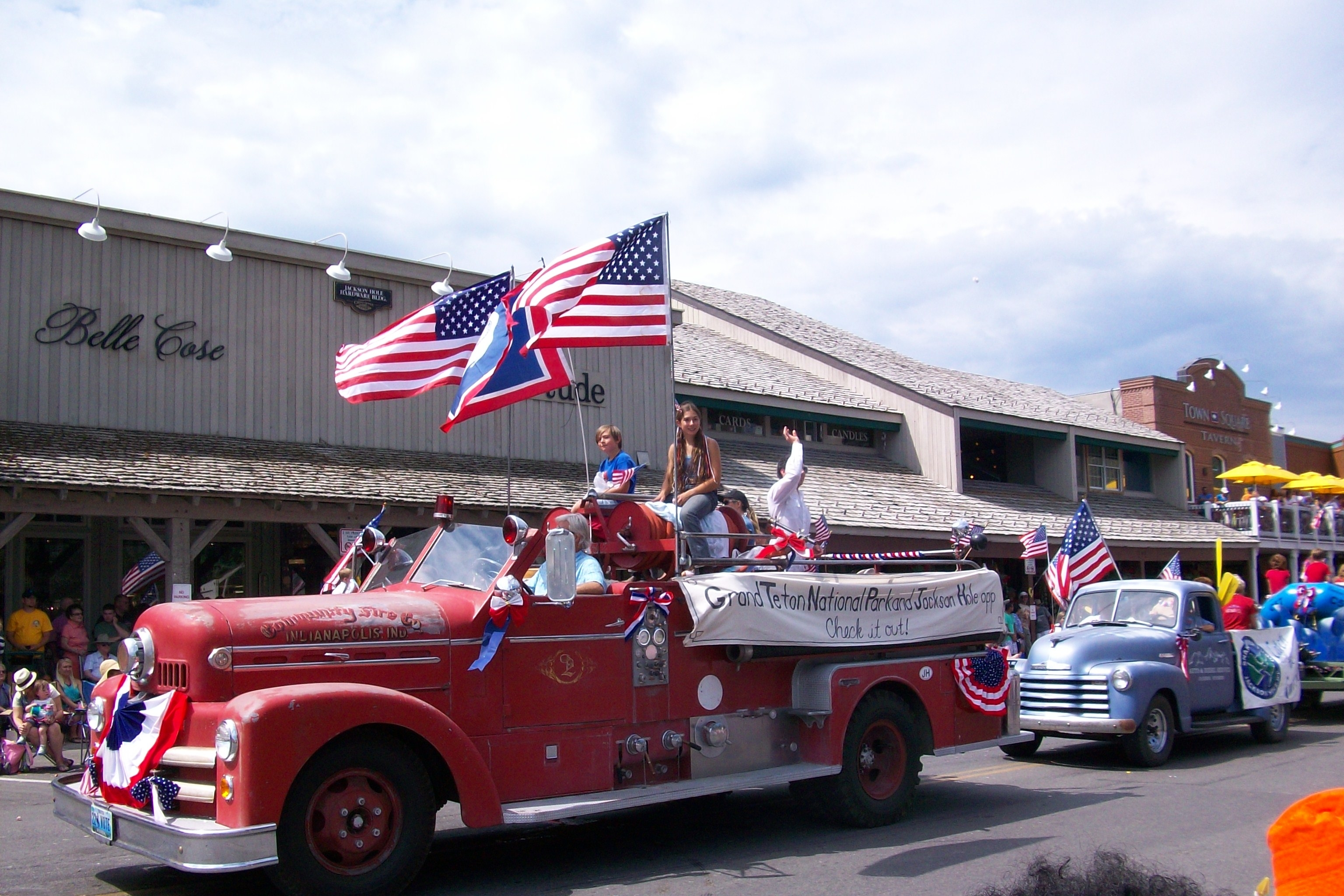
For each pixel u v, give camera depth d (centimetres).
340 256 1683
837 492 2108
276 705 505
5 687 1173
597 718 639
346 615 574
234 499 1381
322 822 524
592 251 750
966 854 665
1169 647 1114
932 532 2075
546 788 615
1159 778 982
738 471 2023
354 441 1681
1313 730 1334
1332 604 1404
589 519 718
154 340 1509
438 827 774
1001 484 2692
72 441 1368
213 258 1566
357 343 1703
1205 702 1130
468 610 611
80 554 1577
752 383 2250
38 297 1417
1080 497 2830
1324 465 4403
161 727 533
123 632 1327
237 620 549
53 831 780
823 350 2691
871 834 733
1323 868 164
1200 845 687
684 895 573
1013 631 1897
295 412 1628
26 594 1336
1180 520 2959
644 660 662
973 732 838
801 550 780
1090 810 817
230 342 1577
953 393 2662
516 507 1577
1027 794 894
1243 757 1114
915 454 2503
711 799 877
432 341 946
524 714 613
